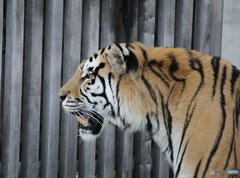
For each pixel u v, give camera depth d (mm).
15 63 14047
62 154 15039
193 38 16953
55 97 14609
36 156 14664
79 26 14805
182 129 10156
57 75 14594
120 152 15883
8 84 14211
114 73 10594
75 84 11195
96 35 15086
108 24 15289
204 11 16672
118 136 15984
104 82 10742
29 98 14422
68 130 14891
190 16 16406
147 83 10383
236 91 10047
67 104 11180
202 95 10062
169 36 16062
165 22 15961
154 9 15836
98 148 15625
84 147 15227
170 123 10297
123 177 15812
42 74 16266
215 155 9766
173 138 10336
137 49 10750
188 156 10039
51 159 14750
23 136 14727
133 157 16422
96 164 15742
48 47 14570
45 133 14797
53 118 14641
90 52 15031
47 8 14594
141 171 16031
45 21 14688
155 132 10648
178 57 10523
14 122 14195
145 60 10508
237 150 9789
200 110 9992
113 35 15406
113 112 10883
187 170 10055
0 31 14023
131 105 10508
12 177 14336
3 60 16172
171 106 10266
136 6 15703
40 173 14984
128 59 10336
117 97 10625
